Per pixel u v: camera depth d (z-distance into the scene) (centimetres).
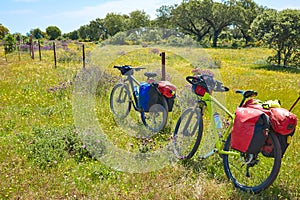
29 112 837
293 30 2770
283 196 443
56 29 10425
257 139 426
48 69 1620
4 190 450
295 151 591
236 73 1723
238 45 6206
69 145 597
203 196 439
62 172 505
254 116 429
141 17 6788
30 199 433
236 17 6956
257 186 450
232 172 507
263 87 1259
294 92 1169
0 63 2130
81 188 464
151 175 507
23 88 1123
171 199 434
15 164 528
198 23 7300
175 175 502
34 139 613
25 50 2966
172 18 7250
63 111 826
